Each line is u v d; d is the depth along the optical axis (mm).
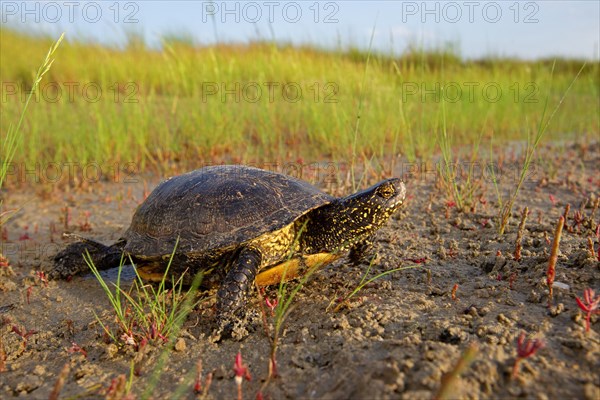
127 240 564
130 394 441
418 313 485
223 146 1117
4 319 540
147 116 1177
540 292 487
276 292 539
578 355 418
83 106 1274
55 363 481
